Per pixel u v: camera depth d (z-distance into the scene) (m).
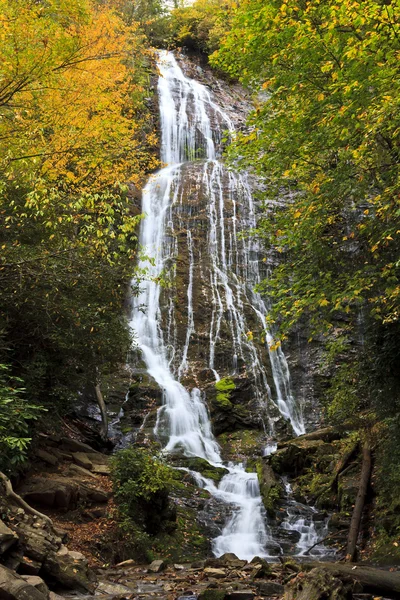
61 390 11.98
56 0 10.48
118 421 18.30
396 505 10.93
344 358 21.94
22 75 9.59
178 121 33.97
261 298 25.31
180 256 25.95
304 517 13.31
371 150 9.35
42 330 11.48
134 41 19.50
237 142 13.58
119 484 11.34
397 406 11.38
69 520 10.14
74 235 11.77
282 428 19.55
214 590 6.77
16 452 9.10
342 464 13.97
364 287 9.34
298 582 6.29
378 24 8.27
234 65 13.60
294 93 10.73
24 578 6.16
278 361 22.77
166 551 10.83
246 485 14.90
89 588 7.42
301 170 12.32
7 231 11.08
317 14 10.23
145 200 28.08
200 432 18.69
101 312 12.52
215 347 22.61
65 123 11.99
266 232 14.04
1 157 10.60
